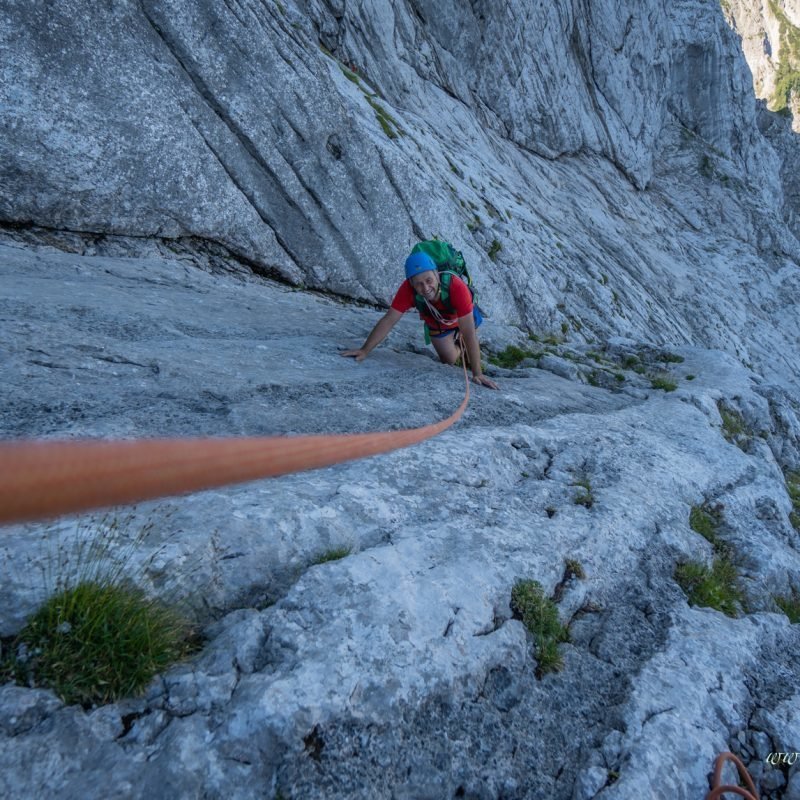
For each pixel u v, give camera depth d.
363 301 10.16
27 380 3.92
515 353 8.83
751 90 43.78
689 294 25.16
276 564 2.88
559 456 4.94
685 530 4.52
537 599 3.22
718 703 3.13
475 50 22.77
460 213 12.20
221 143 8.24
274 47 8.54
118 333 5.32
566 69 27.06
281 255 9.20
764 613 4.11
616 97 30.39
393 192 10.00
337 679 2.40
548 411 6.01
